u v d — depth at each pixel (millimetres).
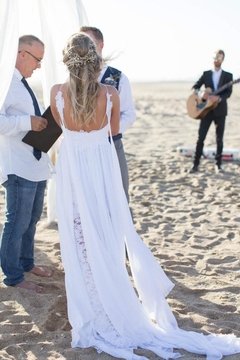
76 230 3775
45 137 4242
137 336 3699
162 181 9133
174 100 32719
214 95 9500
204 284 4773
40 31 5352
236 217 6938
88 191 3748
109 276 3701
